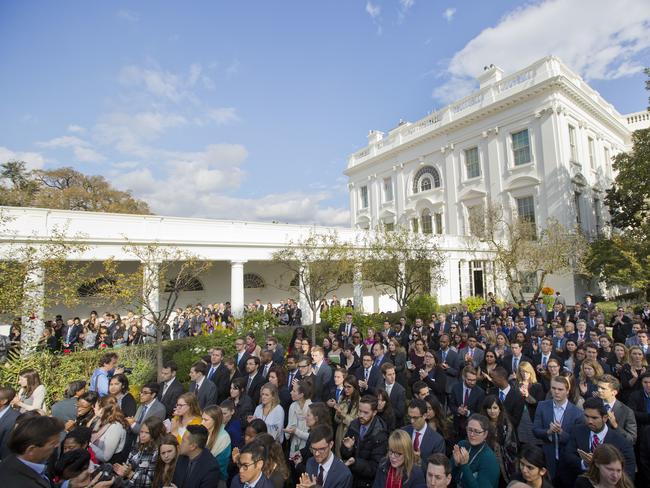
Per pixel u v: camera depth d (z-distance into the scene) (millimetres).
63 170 40562
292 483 5277
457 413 5785
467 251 26328
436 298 21281
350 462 4453
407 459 3680
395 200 39031
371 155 42469
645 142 21812
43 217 13758
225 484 4324
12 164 38281
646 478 4305
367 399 4652
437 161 34938
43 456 2971
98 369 6754
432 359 7285
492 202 28016
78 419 5117
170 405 6125
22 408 5402
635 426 4781
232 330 13711
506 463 4469
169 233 16641
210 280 21906
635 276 19516
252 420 4672
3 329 13242
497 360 8234
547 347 7988
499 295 26500
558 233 23016
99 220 14938
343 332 13156
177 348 12039
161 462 3744
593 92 31203
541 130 27281
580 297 25141
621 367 6691
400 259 17672
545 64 27203
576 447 4469
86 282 13625
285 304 19922
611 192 25859
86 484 3395
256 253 18750
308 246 16031
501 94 29922
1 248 12438
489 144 30531
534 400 5945
